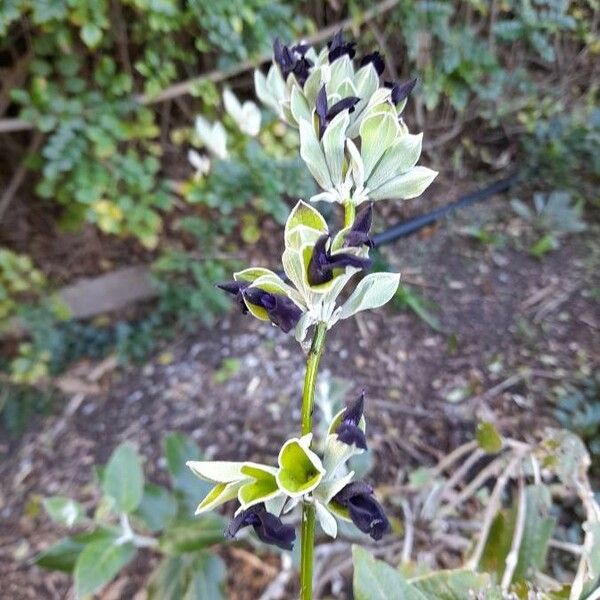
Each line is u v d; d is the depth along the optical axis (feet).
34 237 2.27
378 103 0.44
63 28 1.76
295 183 2.07
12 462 1.76
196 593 1.07
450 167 2.79
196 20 1.97
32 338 2.04
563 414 1.66
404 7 2.37
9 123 1.89
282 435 1.74
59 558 1.07
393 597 0.55
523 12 2.65
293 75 0.53
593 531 0.72
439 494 1.23
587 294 2.15
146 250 2.26
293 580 1.34
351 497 0.38
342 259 0.37
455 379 1.87
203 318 2.06
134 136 2.02
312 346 0.41
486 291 2.19
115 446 1.77
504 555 0.88
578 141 2.64
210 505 0.39
